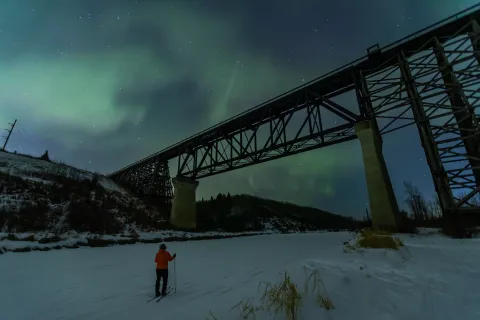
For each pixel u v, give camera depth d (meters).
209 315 4.43
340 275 5.34
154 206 35.72
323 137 19.66
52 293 6.12
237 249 15.55
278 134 22.56
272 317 4.09
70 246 14.95
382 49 17.84
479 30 14.68
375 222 14.38
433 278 5.08
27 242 13.70
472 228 11.89
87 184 30.45
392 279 5.07
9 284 6.87
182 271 8.59
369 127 16.12
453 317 3.68
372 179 15.07
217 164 27.47
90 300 5.60
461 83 14.39
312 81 20.92
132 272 8.65
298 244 17.91
